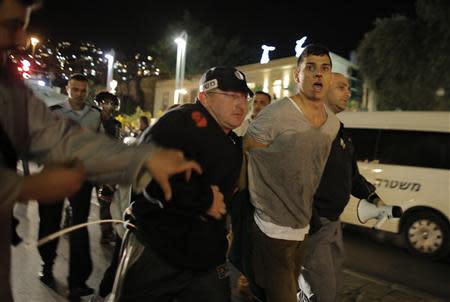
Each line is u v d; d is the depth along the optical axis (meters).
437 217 6.23
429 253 6.22
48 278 3.81
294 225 2.56
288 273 2.60
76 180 1.09
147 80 33.09
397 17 17.05
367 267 5.54
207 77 2.18
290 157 2.47
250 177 2.61
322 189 2.84
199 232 2.02
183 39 20.86
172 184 1.86
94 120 3.93
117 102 5.11
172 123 1.98
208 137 2.02
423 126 6.59
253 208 2.68
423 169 6.45
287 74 21.61
